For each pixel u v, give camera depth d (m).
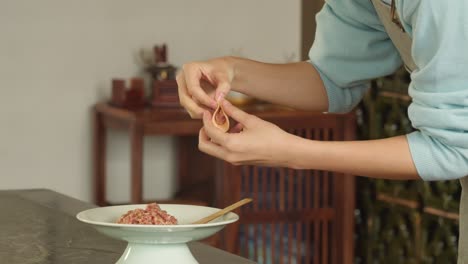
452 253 3.98
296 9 4.88
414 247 4.21
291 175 4.28
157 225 1.55
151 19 4.61
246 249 4.26
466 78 1.63
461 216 1.93
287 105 2.19
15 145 4.44
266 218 4.26
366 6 2.07
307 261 4.38
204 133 1.79
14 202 2.50
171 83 4.36
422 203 4.18
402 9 1.72
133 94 4.36
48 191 2.67
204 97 1.85
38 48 4.43
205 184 4.64
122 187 4.65
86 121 4.55
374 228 4.51
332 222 4.37
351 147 1.70
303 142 1.70
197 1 4.69
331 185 4.37
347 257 4.36
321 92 2.18
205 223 1.65
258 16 4.81
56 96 4.48
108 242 2.05
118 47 4.56
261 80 2.12
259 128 1.70
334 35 2.14
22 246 2.01
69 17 4.46
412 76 1.71
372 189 4.53
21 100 4.43
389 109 4.36
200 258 1.89
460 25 1.59
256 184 4.22
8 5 4.36
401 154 1.69
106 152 4.59
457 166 1.67
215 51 4.75
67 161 4.53
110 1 4.53
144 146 4.68
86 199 4.58
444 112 1.64
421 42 1.67
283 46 4.88
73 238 2.08
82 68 4.51
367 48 2.11
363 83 2.21
